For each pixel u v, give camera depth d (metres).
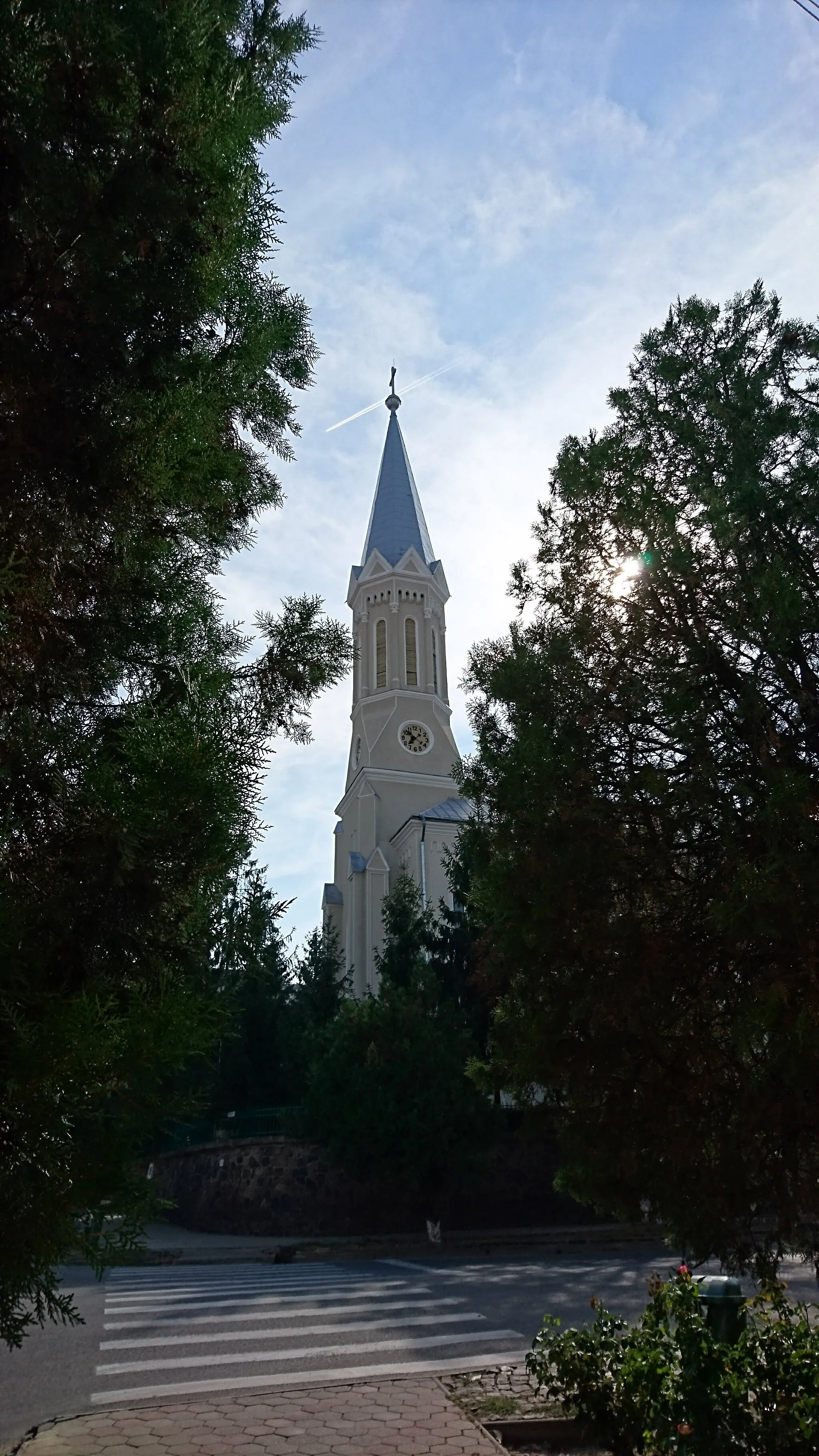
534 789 6.30
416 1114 23.12
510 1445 6.66
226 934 3.58
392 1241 22.58
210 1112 31.77
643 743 6.36
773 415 6.21
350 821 54.62
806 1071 5.25
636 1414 5.68
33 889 3.18
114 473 3.67
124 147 3.50
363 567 59.97
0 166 3.29
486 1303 12.77
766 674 5.95
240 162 3.79
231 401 4.37
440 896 45.09
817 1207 5.66
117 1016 2.98
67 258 3.43
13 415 3.50
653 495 6.26
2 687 3.56
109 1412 7.50
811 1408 4.83
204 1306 12.81
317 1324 11.25
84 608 3.89
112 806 3.17
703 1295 6.09
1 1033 2.81
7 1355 9.74
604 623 6.53
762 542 6.03
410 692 55.19
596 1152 6.19
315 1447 6.43
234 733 3.75
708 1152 5.91
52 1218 2.70
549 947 6.25
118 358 3.60
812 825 5.16
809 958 5.18
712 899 5.60
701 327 6.83
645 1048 6.00
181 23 3.49
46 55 3.30
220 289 3.95
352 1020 25.03
